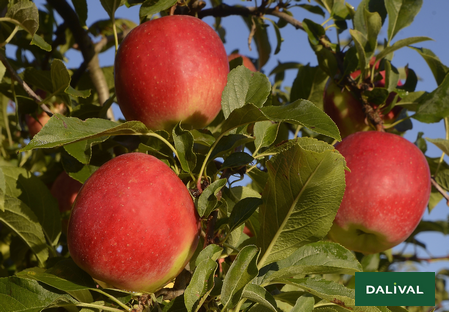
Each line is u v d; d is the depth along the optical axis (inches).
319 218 58.2
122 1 75.7
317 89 112.4
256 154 70.9
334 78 100.9
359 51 95.0
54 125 51.4
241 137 63.6
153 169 56.0
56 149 101.3
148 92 65.8
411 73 105.0
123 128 56.9
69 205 95.3
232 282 49.6
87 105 86.8
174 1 74.9
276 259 61.6
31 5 70.7
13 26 79.1
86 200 54.1
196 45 67.0
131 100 67.6
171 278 57.1
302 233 59.6
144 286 55.5
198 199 56.3
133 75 66.0
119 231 51.7
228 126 60.3
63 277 57.5
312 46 102.3
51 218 86.4
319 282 59.6
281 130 108.0
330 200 56.6
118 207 52.2
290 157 54.6
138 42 66.6
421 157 85.1
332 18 109.3
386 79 94.6
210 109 69.6
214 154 62.5
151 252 52.7
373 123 96.9
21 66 125.7
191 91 65.7
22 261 106.7
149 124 69.2
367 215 79.9
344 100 101.6
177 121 68.3
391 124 98.5
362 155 82.3
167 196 54.2
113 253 51.9
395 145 83.6
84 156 67.5
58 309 67.8
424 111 95.0
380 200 79.0
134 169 55.4
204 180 62.2
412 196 80.4
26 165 121.2
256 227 76.2
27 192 85.4
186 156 59.9
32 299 53.9
